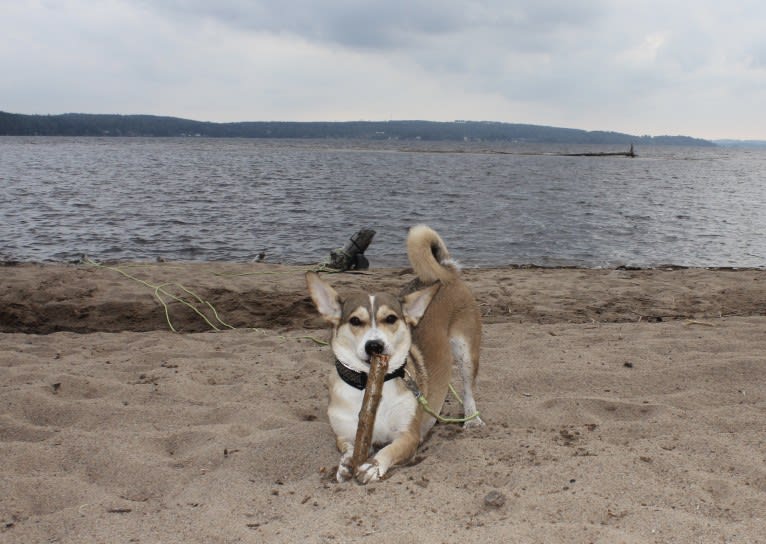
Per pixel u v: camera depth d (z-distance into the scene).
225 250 6.06
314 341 2.99
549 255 6.08
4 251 5.75
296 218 8.25
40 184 12.20
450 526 1.59
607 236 7.21
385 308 1.91
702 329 3.03
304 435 2.04
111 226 7.24
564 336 2.98
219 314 3.48
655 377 2.48
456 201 10.64
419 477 1.81
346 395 1.93
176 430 2.13
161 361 2.76
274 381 2.51
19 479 1.82
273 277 4.16
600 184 15.49
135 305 3.51
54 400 2.30
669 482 1.75
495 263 5.70
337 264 4.51
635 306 3.57
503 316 3.43
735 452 1.87
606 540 1.50
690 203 10.95
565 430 2.08
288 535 1.58
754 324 3.07
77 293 3.65
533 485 1.74
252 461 1.94
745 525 1.56
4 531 1.64
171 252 5.90
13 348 2.88
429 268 2.19
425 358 2.10
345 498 1.72
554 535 1.53
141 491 1.83
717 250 6.45
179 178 14.75
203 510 1.70
